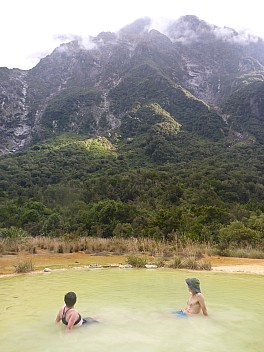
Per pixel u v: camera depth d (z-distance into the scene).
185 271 14.62
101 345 5.76
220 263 17.25
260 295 9.69
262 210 42.75
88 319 7.12
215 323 6.96
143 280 12.20
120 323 6.92
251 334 6.33
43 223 34.62
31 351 5.49
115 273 13.98
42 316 7.43
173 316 7.40
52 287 10.77
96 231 31.23
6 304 8.50
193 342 5.91
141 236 26.81
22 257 19.23
